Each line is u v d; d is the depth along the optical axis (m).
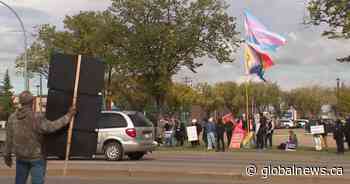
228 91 111.44
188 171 15.76
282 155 27.17
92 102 9.05
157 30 39.12
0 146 25.58
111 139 23.27
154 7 39.97
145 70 40.50
